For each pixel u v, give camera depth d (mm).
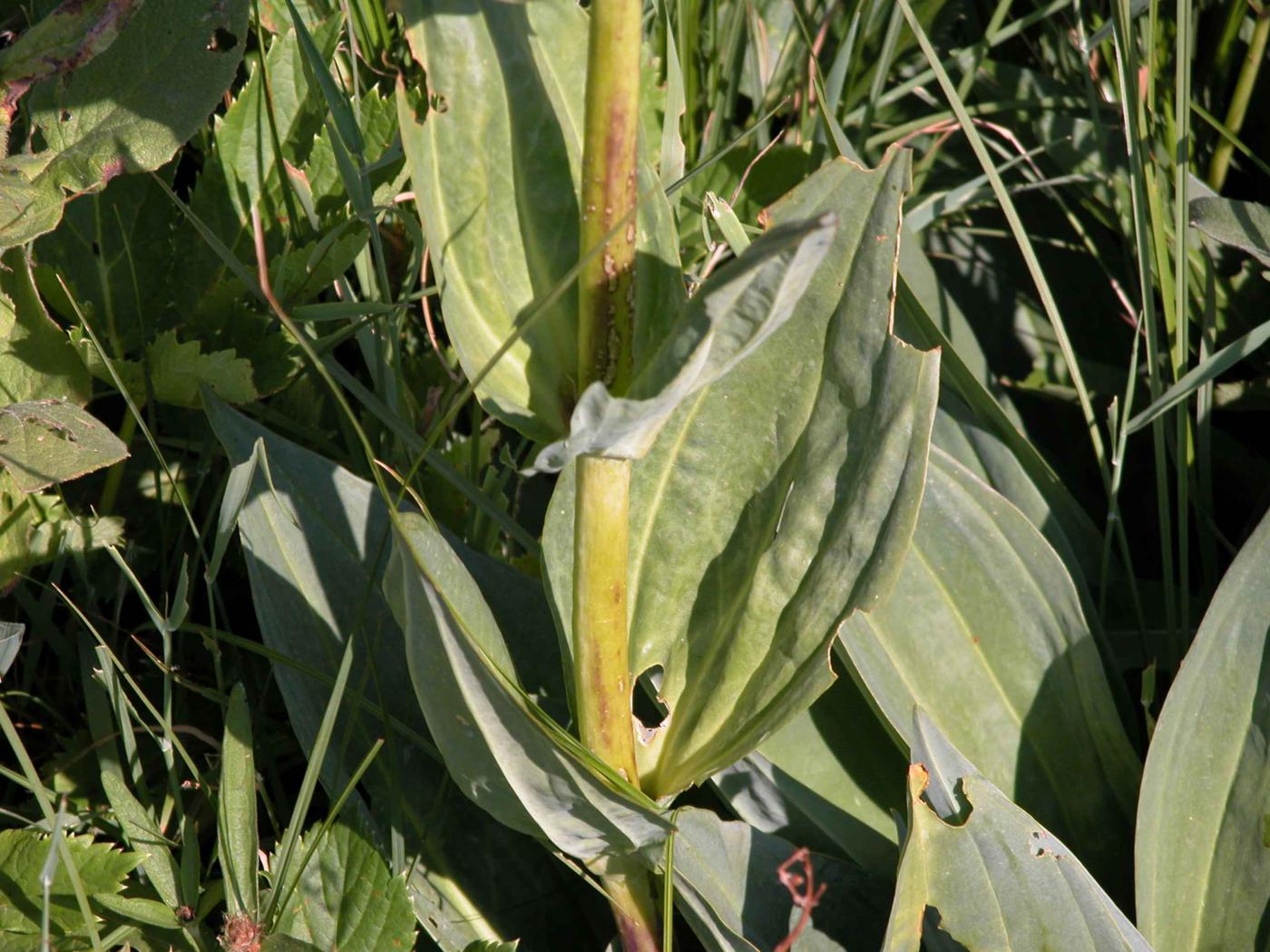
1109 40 1304
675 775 1034
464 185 980
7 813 1054
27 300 1117
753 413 1021
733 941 1014
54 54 1118
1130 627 1195
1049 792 1082
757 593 1025
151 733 1086
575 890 1096
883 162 982
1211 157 1326
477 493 1138
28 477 1089
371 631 1100
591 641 997
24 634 1158
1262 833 1049
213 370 1150
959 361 1168
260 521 1089
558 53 986
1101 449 1169
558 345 993
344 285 1202
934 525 1083
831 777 1085
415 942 1078
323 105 1200
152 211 1179
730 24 1334
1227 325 1257
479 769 993
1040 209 1334
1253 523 1202
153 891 1054
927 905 1023
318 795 1132
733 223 1107
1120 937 1010
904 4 1158
